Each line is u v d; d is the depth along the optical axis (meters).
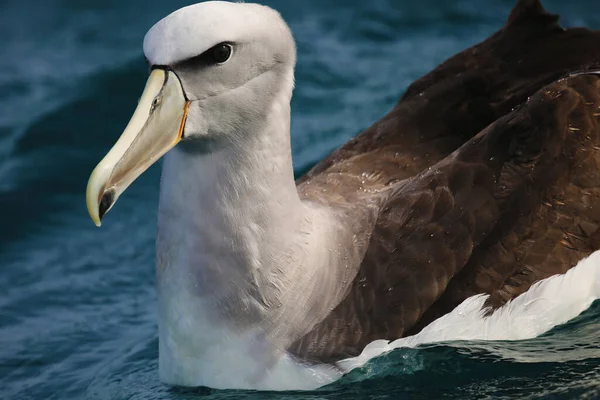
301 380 11.65
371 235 12.22
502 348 12.25
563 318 12.70
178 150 11.21
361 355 11.77
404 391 11.77
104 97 20.33
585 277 12.76
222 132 10.95
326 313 11.80
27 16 23.25
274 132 11.21
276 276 11.48
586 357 12.22
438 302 12.07
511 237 12.37
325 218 12.15
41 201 17.98
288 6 23.05
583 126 12.82
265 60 10.85
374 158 13.75
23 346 14.52
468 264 12.21
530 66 14.34
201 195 11.23
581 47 14.30
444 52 21.39
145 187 18.45
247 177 11.20
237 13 10.72
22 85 20.89
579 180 12.73
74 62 21.52
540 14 14.57
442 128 14.11
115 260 16.70
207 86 10.65
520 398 11.62
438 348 12.04
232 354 11.62
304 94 20.27
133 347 14.27
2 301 15.62
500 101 14.20
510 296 12.32
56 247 17.00
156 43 10.52
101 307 15.55
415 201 12.35
